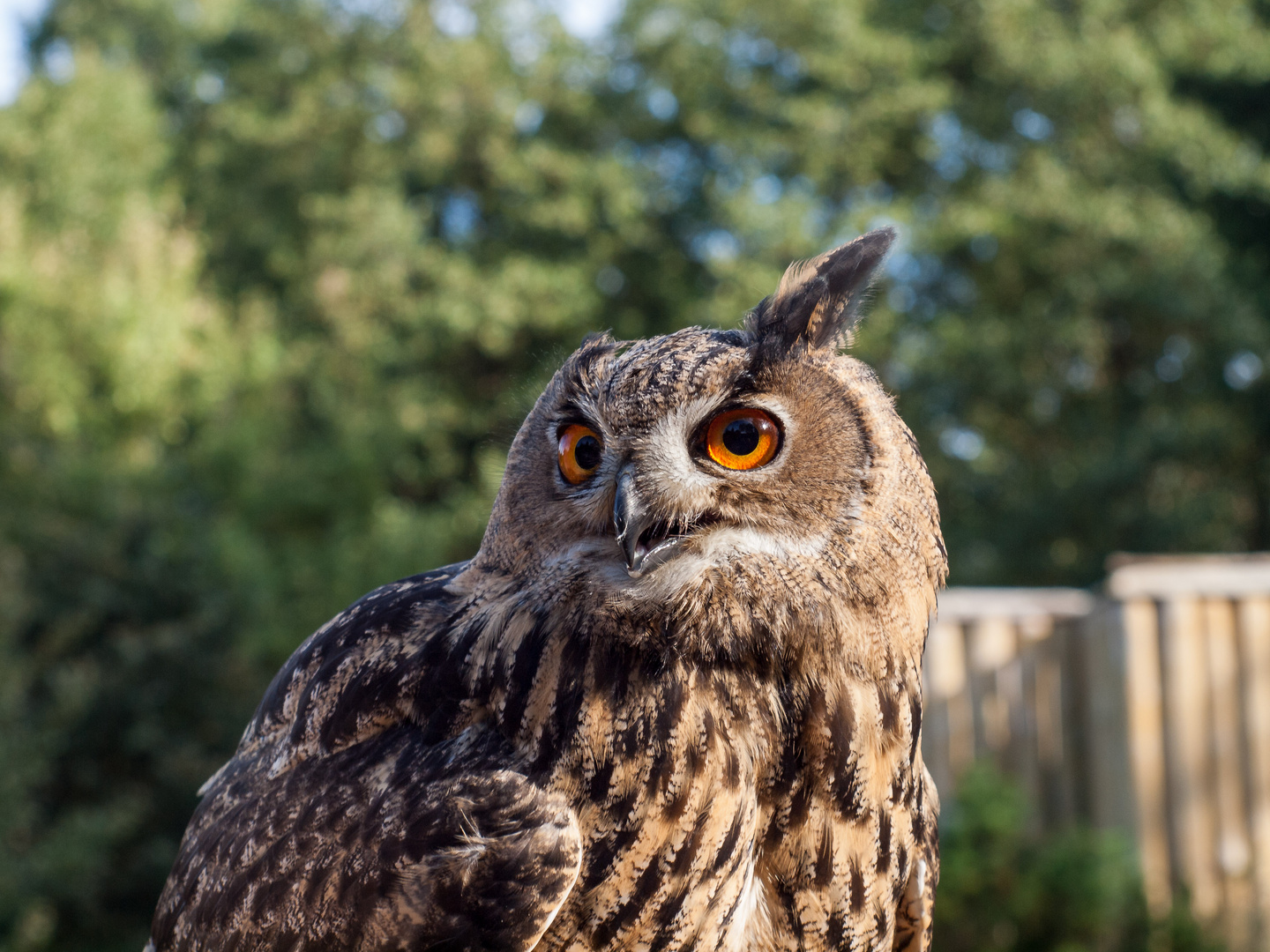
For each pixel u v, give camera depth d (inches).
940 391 932.6
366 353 945.5
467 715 99.7
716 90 1049.5
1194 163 950.4
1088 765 406.0
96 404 719.7
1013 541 890.7
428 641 103.1
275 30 1123.3
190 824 115.8
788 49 1016.2
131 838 468.1
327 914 95.9
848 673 97.7
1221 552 946.7
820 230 984.9
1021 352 938.1
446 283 986.7
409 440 927.0
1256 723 371.6
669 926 94.4
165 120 1105.4
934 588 103.1
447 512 927.0
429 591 108.7
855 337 105.6
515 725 97.2
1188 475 968.3
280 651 594.2
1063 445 993.5
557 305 1007.0
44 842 430.9
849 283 103.9
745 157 1000.2
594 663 95.9
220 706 493.0
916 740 102.3
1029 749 408.5
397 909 93.7
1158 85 974.4
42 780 432.8
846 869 98.0
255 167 1088.8
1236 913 364.2
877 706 98.4
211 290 920.3
